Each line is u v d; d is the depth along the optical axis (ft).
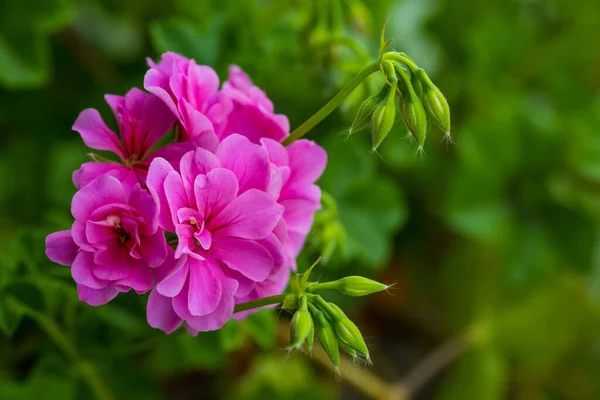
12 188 2.34
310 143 1.69
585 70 2.91
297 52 2.14
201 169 1.60
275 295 1.65
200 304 1.59
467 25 2.72
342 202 2.23
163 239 1.57
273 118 1.68
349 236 2.21
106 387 2.13
